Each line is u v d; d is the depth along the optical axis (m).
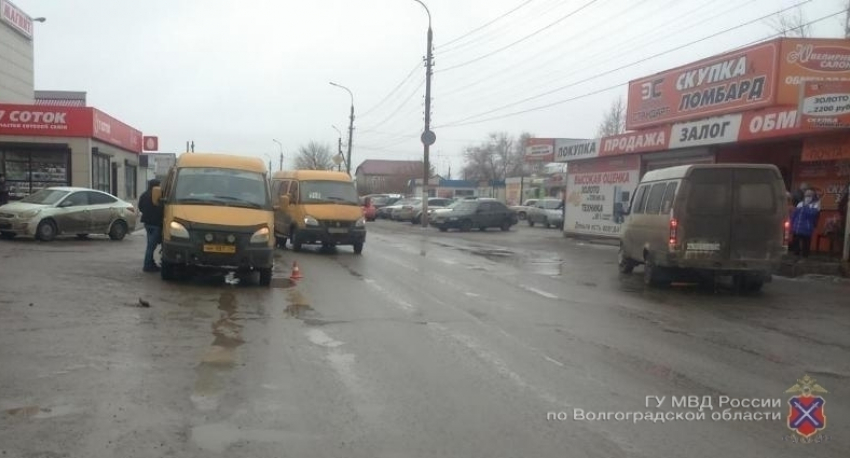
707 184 12.00
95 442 4.54
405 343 7.70
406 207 44.47
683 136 21.56
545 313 9.95
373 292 11.56
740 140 18.91
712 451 4.70
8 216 18.14
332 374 6.35
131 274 12.48
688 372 6.74
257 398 5.57
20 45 31.58
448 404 5.56
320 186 19.41
